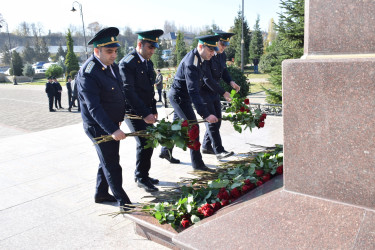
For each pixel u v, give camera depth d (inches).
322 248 67.9
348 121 69.9
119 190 121.2
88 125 122.0
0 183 158.9
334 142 72.6
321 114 73.3
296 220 75.2
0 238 108.2
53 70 1747.0
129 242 102.8
